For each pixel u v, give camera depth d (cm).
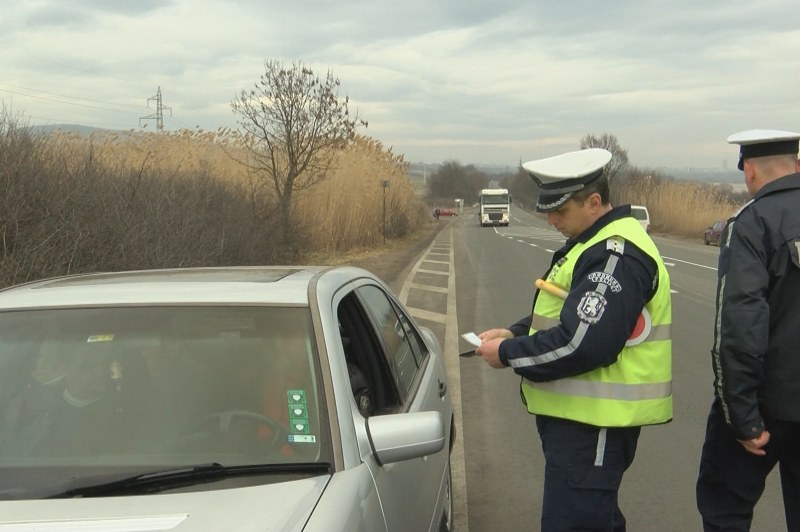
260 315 241
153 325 241
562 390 266
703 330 991
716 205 4159
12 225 760
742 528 305
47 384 231
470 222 7375
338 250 2389
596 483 264
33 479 204
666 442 529
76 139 1193
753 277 256
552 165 271
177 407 221
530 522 397
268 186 2011
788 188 266
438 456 323
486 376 748
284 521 174
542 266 2067
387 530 207
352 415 221
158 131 1930
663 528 389
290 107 1967
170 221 1038
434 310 1206
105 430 218
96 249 863
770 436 275
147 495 194
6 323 246
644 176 5125
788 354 261
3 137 812
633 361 262
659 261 260
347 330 265
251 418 217
